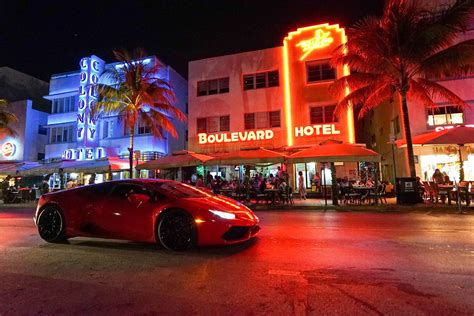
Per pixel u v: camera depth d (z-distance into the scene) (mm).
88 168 19953
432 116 18969
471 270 4660
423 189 15344
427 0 19000
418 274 4492
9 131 27500
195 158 15961
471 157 17906
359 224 9234
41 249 6332
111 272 4758
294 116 22031
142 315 3307
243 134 22844
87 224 6531
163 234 5945
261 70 23203
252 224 6074
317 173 20891
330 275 4496
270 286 4090
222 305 3525
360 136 32688
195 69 24656
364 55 15016
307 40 22391
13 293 3965
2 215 13914
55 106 30875
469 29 18766
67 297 3814
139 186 6512
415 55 14195
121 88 20438
